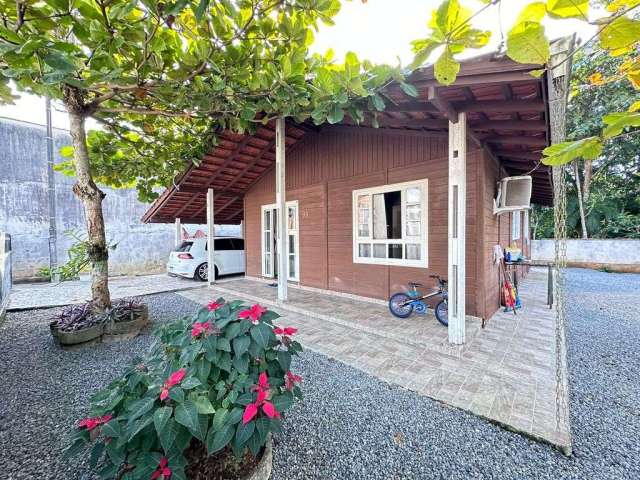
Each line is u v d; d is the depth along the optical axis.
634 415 2.08
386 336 3.50
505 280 4.69
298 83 2.67
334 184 5.53
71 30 2.28
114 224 9.12
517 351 3.08
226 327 1.57
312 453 1.71
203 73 2.74
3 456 1.69
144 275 9.52
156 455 1.21
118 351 3.25
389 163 4.66
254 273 7.86
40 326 4.09
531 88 2.29
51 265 7.68
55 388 2.46
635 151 11.37
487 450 1.74
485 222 3.74
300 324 4.04
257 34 2.62
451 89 2.43
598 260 10.34
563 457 1.68
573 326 4.02
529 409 2.09
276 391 1.53
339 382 2.50
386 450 1.74
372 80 2.51
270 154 6.41
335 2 2.29
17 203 7.47
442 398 2.24
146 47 2.28
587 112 9.86
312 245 6.04
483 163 3.61
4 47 1.61
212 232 7.21
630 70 0.92
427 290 4.21
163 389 1.27
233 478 1.43
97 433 1.23
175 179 6.32
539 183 6.06
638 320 4.31
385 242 4.74
